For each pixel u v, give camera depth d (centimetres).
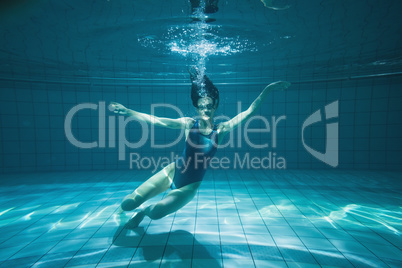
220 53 547
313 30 429
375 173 589
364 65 598
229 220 304
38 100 622
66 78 626
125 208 256
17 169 625
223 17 375
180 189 245
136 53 544
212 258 216
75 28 411
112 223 299
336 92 634
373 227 280
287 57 581
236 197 405
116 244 244
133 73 634
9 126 613
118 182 521
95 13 359
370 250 228
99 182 522
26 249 235
